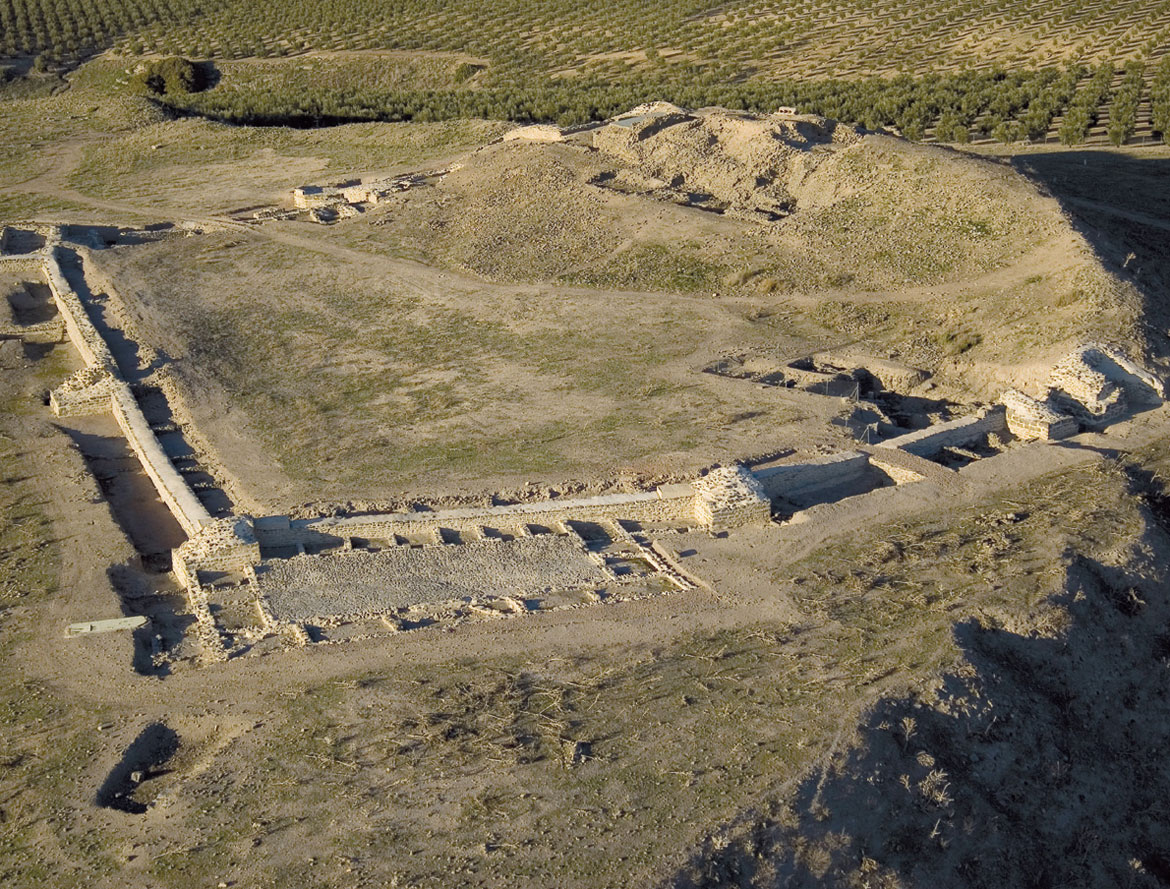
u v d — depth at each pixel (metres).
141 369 49.75
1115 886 28.73
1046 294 49.53
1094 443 41.50
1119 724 31.66
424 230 64.25
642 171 64.81
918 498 37.84
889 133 70.88
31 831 25.72
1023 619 32.03
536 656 30.48
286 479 40.06
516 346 50.56
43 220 72.88
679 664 30.05
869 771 27.30
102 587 34.38
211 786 26.45
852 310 51.59
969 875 27.22
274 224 67.81
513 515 37.19
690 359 48.28
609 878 24.03
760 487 37.50
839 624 31.66
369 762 26.84
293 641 31.48
